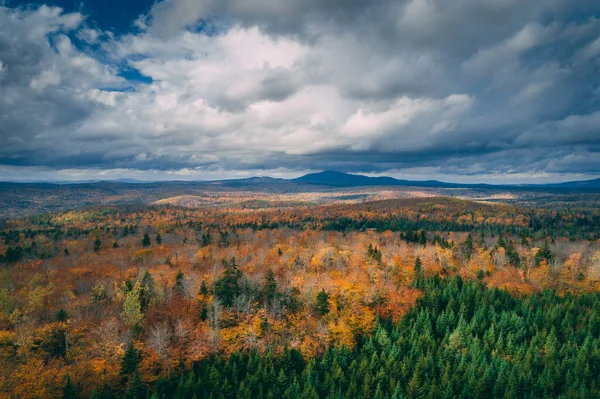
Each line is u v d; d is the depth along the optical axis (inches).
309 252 5984.3
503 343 3538.4
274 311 3964.1
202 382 2979.8
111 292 4232.3
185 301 4097.0
